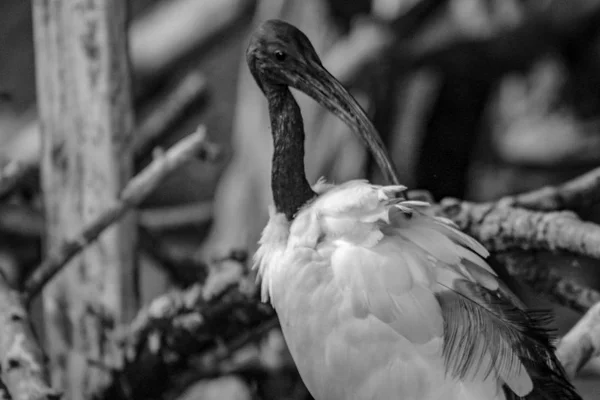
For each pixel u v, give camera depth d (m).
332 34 17.73
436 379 7.30
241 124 18.42
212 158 10.81
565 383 7.32
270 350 12.70
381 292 7.36
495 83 19.78
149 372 11.14
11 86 22.33
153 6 22.33
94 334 12.08
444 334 7.27
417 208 8.62
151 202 21.73
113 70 11.99
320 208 7.85
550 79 22.38
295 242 7.87
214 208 18.69
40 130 12.30
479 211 9.58
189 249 19.33
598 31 17.94
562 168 22.28
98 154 12.02
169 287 16.11
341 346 7.56
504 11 17.00
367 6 17.22
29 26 22.70
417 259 7.46
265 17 17.98
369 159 17.19
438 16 16.98
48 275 10.45
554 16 17.16
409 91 17.91
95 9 11.88
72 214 12.12
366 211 7.62
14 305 9.20
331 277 7.64
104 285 12.05
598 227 9.05
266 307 10.20
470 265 7.63
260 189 17.69
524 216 9.37
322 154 17.17
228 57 22.20
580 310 9.74
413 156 18.34
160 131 15.38
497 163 22.78
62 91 12.05
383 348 7.43
